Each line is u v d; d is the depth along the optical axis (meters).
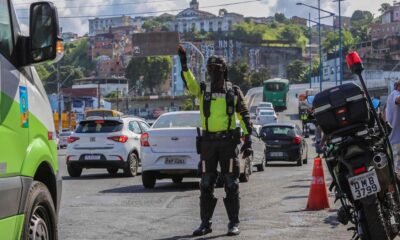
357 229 9.60
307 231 13.52
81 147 29.73
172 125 23.02
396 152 16.12
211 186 13.38
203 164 13.37
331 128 9.60
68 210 17.09
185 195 20.55
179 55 13.17
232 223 13.30
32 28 8.02
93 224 14.80
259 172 31.84
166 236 13.27
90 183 25.94
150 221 15.18
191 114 23.52
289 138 38.03
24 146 8.06
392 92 16.31
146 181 22.92
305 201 18.33
